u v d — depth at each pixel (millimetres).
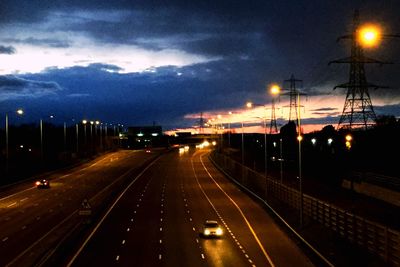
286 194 76812
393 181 81438
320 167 122625
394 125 117188
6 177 118688
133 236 56375
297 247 49938
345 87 90688
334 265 39344
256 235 56875
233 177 129625
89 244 52094
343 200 76125
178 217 70625
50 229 60781
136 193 101375
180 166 173250
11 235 57625
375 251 39688
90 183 119438
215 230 54938
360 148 118688
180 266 41812
